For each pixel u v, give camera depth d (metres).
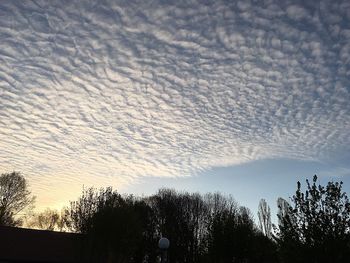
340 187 14.41
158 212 60.66
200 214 60.09
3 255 36.84
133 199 60.12
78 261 35.78
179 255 58.28
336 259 13.69
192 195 62.88
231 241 23.84
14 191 61.53
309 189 14.60
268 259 24.34
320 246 13.88
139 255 54.81
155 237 58.69
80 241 35.62
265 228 52.50
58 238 41.50
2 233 39.59
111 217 34.59
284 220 14.91
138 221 37.56
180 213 60.41
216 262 24.08
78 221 38.41
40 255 38.28
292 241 14.45
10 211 61.12
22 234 40.53
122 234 34.31
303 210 14.51
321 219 14.16
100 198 39.66
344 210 14.20
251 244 24.39
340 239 13.80
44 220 67.50
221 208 59.12
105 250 34.12
